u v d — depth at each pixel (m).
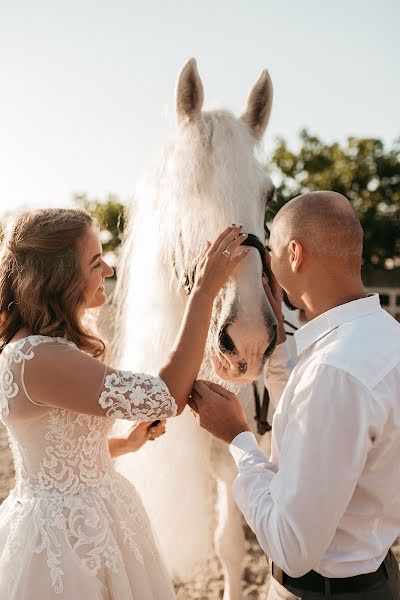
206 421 1.38
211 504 2.38
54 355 1.28
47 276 1.34
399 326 1.16
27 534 1.28
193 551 2.17
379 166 21.19
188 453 2.01
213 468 2.02
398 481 1.09
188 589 2.60
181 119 2.00
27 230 1.35
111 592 1.30
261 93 2.12
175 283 1.97
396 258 21.09
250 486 1.19
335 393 1.02
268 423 2.08
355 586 1.12
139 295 2.13
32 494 1.33
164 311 2.00
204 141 1.89
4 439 5.40
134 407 1.27
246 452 1.27
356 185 21.36
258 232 1.89
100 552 1.28
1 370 1.31
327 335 1.15
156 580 1.45
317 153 21.95
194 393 1.42
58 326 1.36
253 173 1.90
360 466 1.01
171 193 1.95
